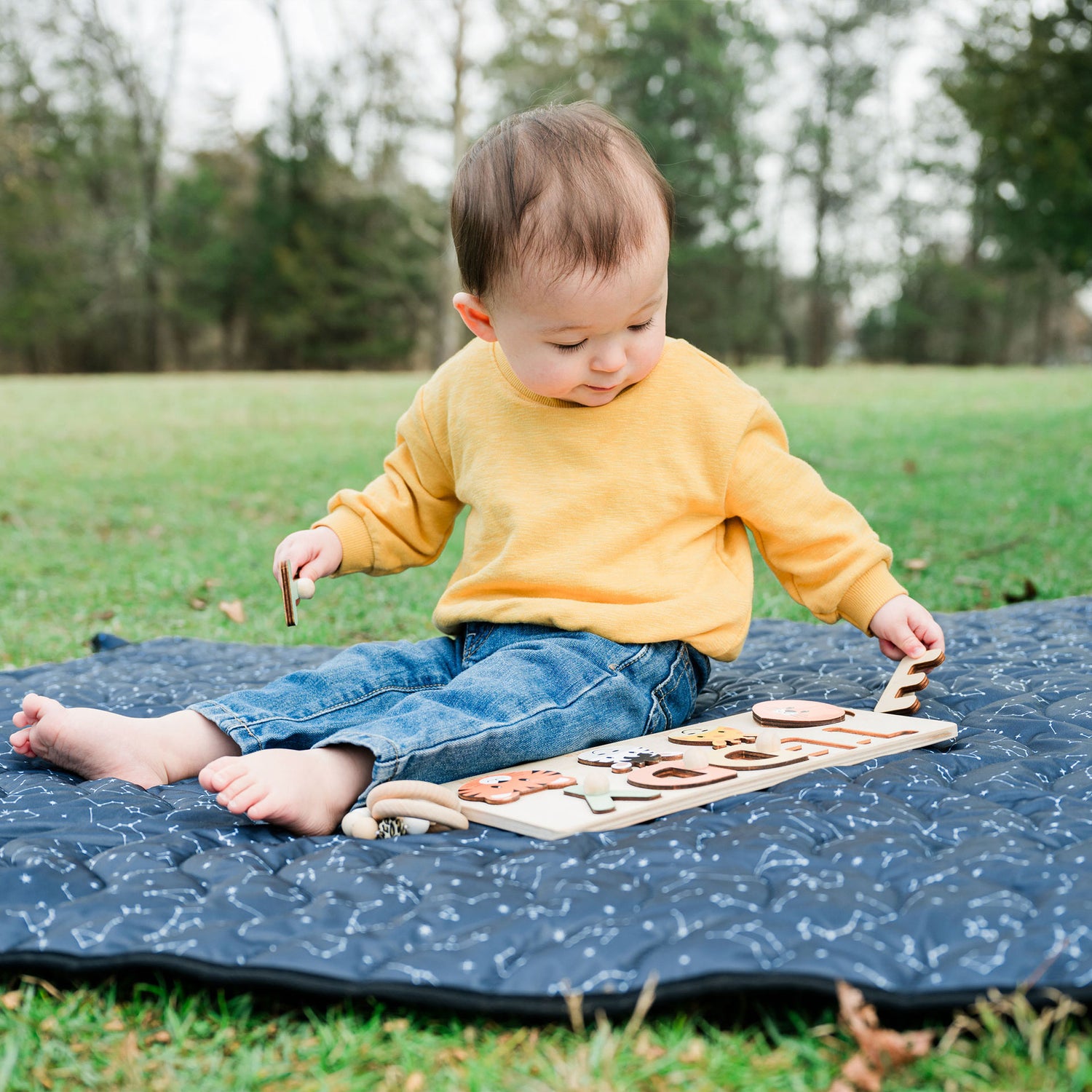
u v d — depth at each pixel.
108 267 30.17
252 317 31.78
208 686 2.39
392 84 21.38
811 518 1.97
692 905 1.20
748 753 1.71
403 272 29.25
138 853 1.43
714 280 31.34
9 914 1.26
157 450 8.32
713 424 1.95
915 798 1.56
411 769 1.59
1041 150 15.52
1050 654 2.36
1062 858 1.29
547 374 1.79
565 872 1.32
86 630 3.39
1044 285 33.12
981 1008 1.01
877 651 2.59
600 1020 1.06
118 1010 1.16
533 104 2.04
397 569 2.23
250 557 4.59
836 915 1.17
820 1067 1.01
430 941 1.18
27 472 7.11
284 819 1.53
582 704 1.76
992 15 16.67
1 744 1.99
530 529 1.91
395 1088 1.02
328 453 8.20
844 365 36.22
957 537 4.62
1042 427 8.33
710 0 29.59
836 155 32.19
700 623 1.90
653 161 1.79
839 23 30.92
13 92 27.88
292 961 1.14
